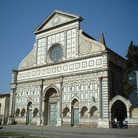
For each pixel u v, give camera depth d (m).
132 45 47.66
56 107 55.88
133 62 46.38
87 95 49.03
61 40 58.38
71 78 52.78
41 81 59.16
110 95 50.59
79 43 53.97
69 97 52.06
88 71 49.84
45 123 56.25
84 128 44.00
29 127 50.09
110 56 56.06
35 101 59.62
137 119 41.44
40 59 62.12
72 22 56.84
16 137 27.98
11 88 66.38
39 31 64.06
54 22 61.12
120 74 59.22
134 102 12.29
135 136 30.73
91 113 48.03
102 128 43.25
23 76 64.94
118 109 52.00
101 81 47.28
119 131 35.69
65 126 51.06
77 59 52.62
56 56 58.97
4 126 55.75
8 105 71.06
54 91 57.22
